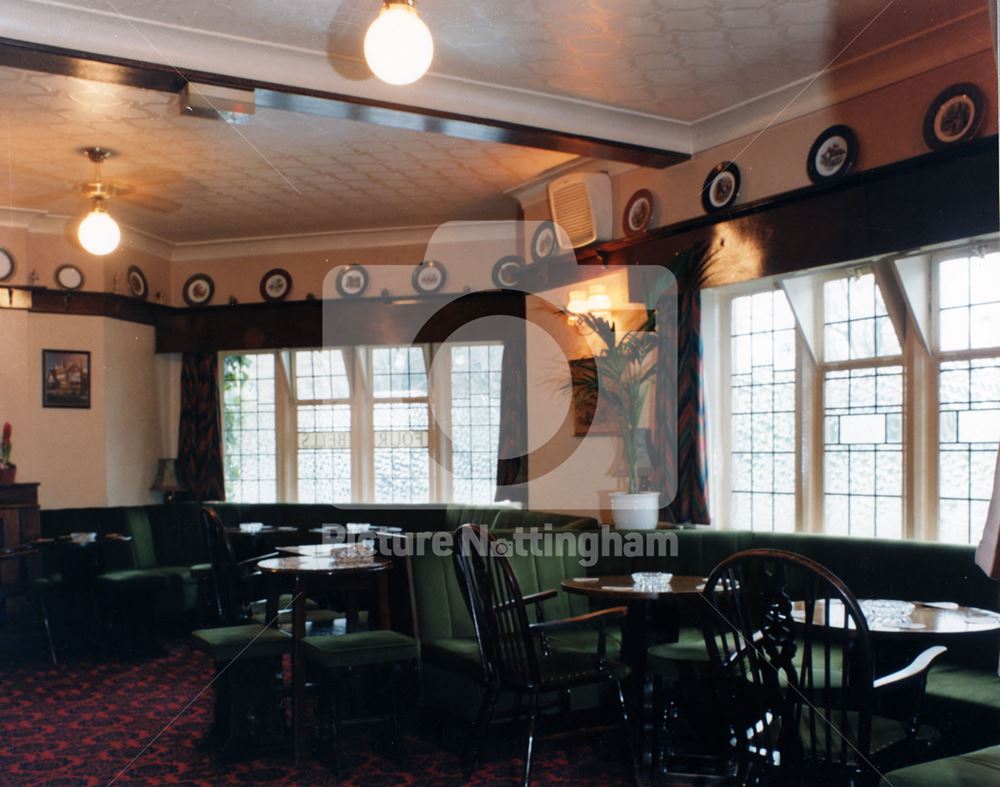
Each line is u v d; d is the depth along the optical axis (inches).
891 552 184.1
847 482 215.5
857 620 106.1
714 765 158.4
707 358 244.5
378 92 193.2
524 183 292.0
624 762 162.9
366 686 186.2
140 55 170.9
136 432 346.3
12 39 159.9
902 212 183.9
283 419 360.8
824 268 211.8
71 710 206.1
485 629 155.3
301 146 251.6
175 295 365.4
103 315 330.3
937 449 195.8
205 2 162.9
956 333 192.7
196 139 245.0
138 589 276.4
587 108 216.8
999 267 184.2
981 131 171.0
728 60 191.2
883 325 207.5
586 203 263.7
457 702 172.2
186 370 359.6
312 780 158.7
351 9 165.9
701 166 234.7
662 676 169.0
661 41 181.5
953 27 173.0
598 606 210.7
